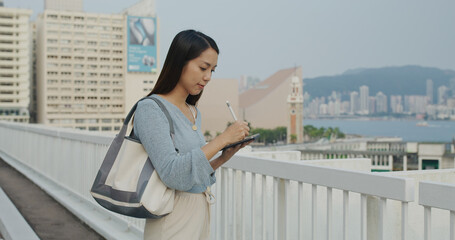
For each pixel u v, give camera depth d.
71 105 152.00
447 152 97.38
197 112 1.86
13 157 10.27
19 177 8.21
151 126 1.58
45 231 4.51
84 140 5.37
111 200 1.61
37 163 8.14
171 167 1.52
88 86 154.25
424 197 1.55
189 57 1.64
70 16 151.88
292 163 2.17
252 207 2.54
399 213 3.51
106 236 4.15
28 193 6.59
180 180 1.52
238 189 3.80
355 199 3.79
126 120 1.67
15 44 147.00
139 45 159.25
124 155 1.60
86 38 154.00
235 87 198.88
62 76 151.25
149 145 1.56
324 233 3.75
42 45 152.50
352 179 1.81
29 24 168.00
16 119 146.88
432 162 97.06
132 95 159.00
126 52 157.38
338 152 107.00
